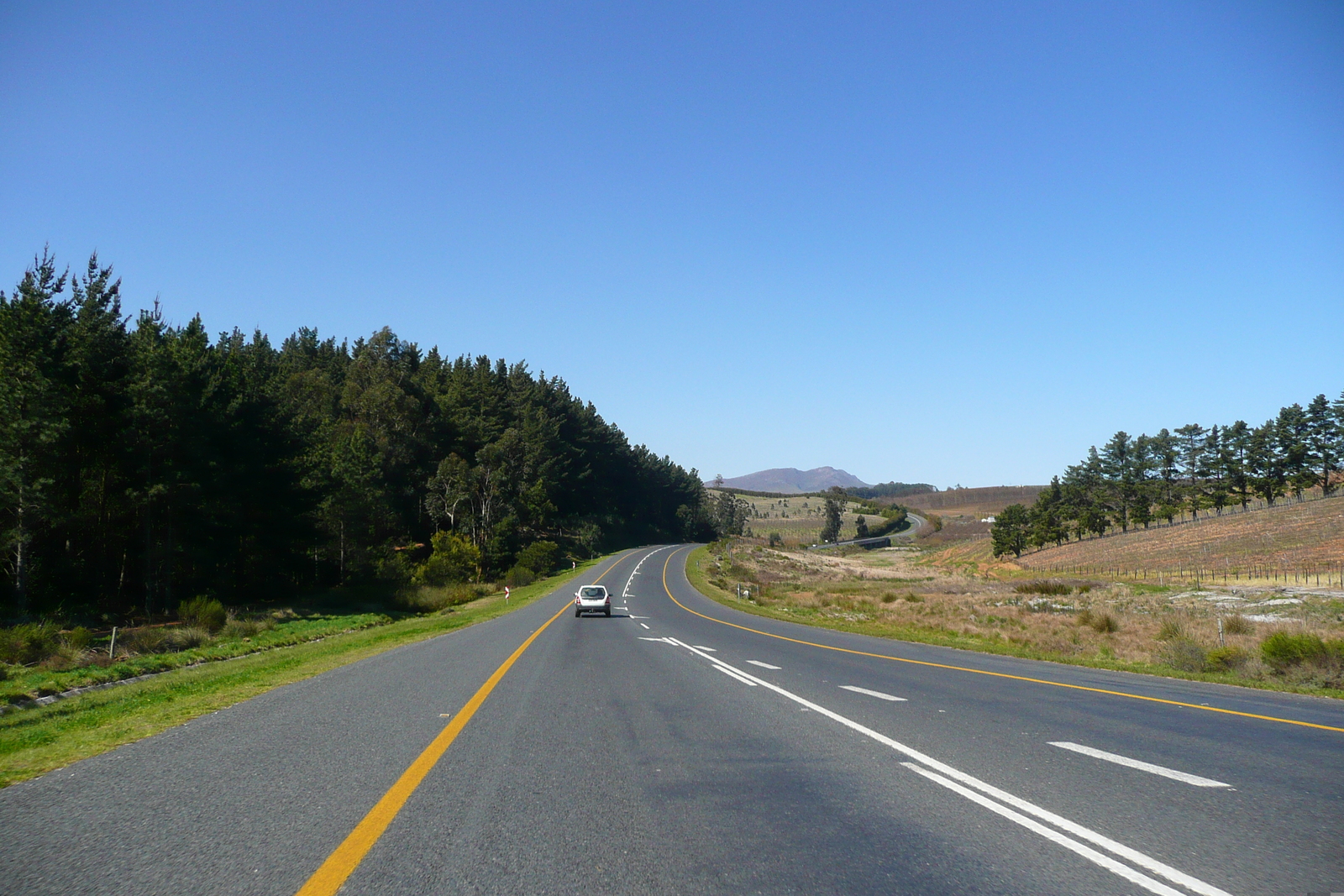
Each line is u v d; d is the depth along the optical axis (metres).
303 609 46.75
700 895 4.24
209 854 4.88
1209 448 117.31
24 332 35.12
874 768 7.19
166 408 41.41
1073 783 6.61
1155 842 5.07
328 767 7.21
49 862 4.75
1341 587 54.41
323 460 64.62
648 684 13.12
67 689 17.97
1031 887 4.34
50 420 35.00
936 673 14.99
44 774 7.11
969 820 5.57
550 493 120.12
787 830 5.38
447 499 91.06
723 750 7.96
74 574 39.31
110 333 40.91
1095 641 26.97
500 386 132.88
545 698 11.55
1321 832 5.26
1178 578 69.50
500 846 5.04
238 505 49.25
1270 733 8.82
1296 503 95.62
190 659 24.20
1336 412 102.19
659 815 5.71
